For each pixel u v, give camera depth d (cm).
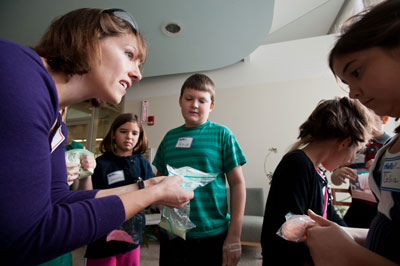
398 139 50
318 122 83
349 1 405
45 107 38
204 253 94
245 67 387
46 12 229
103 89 54
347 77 51
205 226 96
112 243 125
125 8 235
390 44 41
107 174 156
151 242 308
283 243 69
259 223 270
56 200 69
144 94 436
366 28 44
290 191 72
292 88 357
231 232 97
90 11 54
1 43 35
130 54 59
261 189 330
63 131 77
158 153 134
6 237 31
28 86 34
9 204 30
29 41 269
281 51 373
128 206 48
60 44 49
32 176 33
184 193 63
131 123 171
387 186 47
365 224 143
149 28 273
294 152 82
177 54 336
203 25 270
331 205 95
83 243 39
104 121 454
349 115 79
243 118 373
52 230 35
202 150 108
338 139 81
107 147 169
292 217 63
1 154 30
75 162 103
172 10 243
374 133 147
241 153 112
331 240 46
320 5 441
